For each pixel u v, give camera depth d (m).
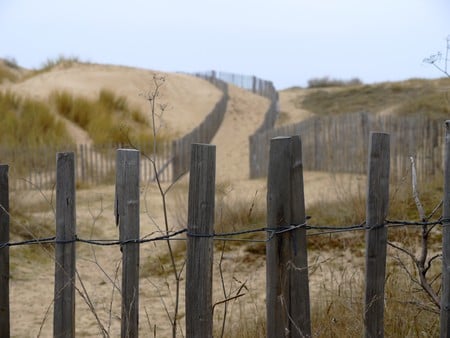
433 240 5.95
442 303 3.00
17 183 12.02
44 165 14.18
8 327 3.14
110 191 13.09
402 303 3.77
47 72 27.78
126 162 2.86
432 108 20.58
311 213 7.46
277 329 2.87
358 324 3.59
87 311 5.51
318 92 35.75
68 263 2.93
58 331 2.94
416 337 3.62
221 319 4.78
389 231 6.12
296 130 14.62
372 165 2.93
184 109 26.81
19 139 16.61
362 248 6.31
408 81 33.47
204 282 2.85
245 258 6.60
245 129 26.48
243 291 5.61
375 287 2.98
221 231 7.12
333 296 4.30
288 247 2.84
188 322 2.87
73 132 18.84
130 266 2.89
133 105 23.31
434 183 7.93
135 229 2.90
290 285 2.85
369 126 12.42
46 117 18.16
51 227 7.94
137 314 2.91
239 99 30.98
